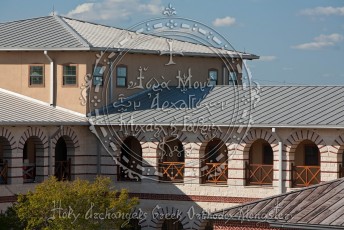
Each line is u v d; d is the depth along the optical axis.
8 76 78.38
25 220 66.81
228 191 73.19
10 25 80.25
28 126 72.50
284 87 75.56
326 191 56.22
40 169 73.44
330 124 69.62
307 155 74.38
